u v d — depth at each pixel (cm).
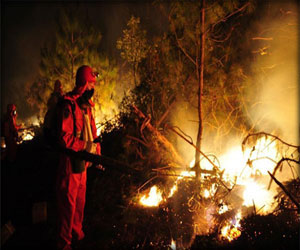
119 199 443
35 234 411
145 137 516
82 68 363
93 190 451
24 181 609
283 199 384
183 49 495
